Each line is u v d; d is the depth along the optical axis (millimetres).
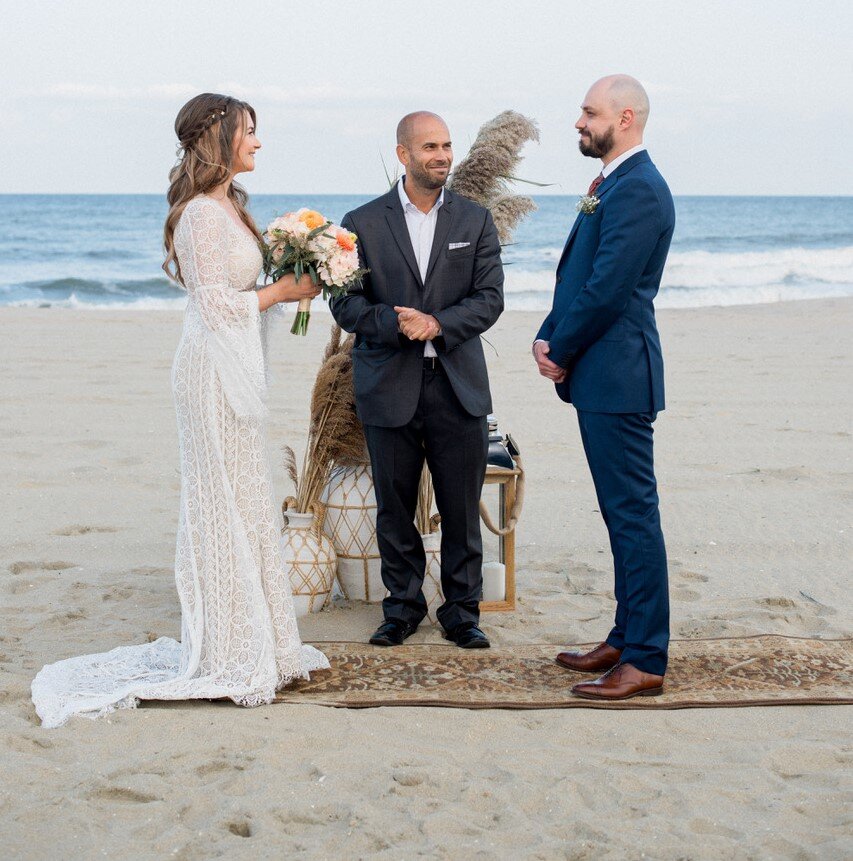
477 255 4098
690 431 8312
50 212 60125
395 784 2963
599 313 3559
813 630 4367
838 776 3027
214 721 3396
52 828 2705
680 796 2889
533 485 6777
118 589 4762
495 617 4496
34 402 9180
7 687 3625
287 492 6559
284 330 14695
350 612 4598
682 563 5230
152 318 16438
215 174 3619
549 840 2662
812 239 44344
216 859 2578
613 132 3645
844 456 7422
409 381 4047
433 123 3936
